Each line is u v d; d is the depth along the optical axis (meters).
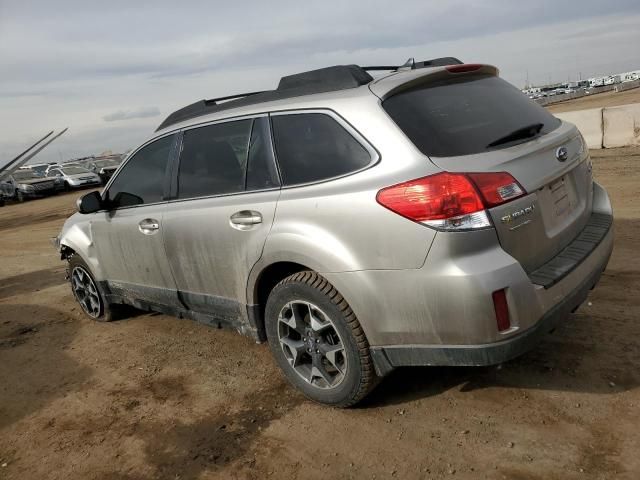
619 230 6.04
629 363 3.28
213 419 3.34
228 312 3.74
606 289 4.40
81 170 28.47
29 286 7.45
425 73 3.04
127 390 3.87
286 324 3.30
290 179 3.20
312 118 3.15
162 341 4.70
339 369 3.09
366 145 2.87
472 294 2.51
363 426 3.04
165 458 3.01
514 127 3.06
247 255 3.36
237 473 2.81
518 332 2.58
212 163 3.74
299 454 2.89
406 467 2.67
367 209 2.76
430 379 3.42
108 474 2.94
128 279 4.64
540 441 2.72
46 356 4.72
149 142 4.32
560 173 3.02
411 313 2.70
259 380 3.76
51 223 15.51
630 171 9.30
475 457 2.67
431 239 2.57
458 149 2.74
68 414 3.64
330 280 2.93
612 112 12.24
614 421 2.79
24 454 3.23
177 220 3.87
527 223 2.73
